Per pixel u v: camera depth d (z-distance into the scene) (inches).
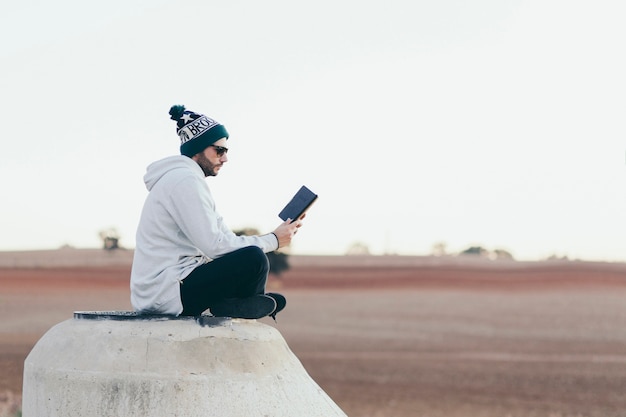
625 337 1779.0
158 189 233.1
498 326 1973.4
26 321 1841.8
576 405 960.3
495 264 3302.2
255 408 220.2
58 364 227.1
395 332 1836.9
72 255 3053.6
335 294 2709.2
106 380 219.6
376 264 3393.2
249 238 235.3
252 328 236.2
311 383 242.2
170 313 232.5
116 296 2396.7
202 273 231.3
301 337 1726.1
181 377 217.9
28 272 2682.1
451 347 1582.2
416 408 900.0
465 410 901.8
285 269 3201.3
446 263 3368.6
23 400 239.6
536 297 2630.4
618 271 3051.2
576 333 1845.5
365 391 1016.9
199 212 228.2
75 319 241.3
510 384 1111.6
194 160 244.1
